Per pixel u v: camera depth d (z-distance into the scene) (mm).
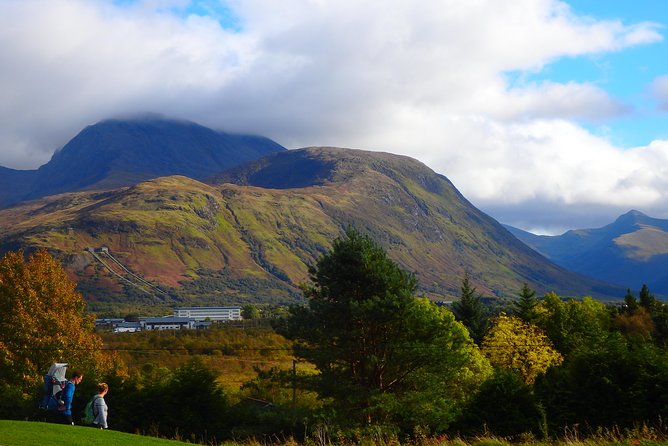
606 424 28625
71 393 18328
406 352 34719
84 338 42625
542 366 52531
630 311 85312
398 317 34938
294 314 37531
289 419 32406
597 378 29203
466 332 49281
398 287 36625
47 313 41312
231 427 33938
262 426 33250
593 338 59281
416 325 35844
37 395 34281
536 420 29719
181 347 89312
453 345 37750
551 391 31094
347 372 36406
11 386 36750
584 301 80375
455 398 40500
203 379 34500
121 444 16031
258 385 51000
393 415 33500
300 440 31203
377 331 36219
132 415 33656
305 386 35906
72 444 15031
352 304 34125
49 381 18203
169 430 33344
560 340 64812
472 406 31375
